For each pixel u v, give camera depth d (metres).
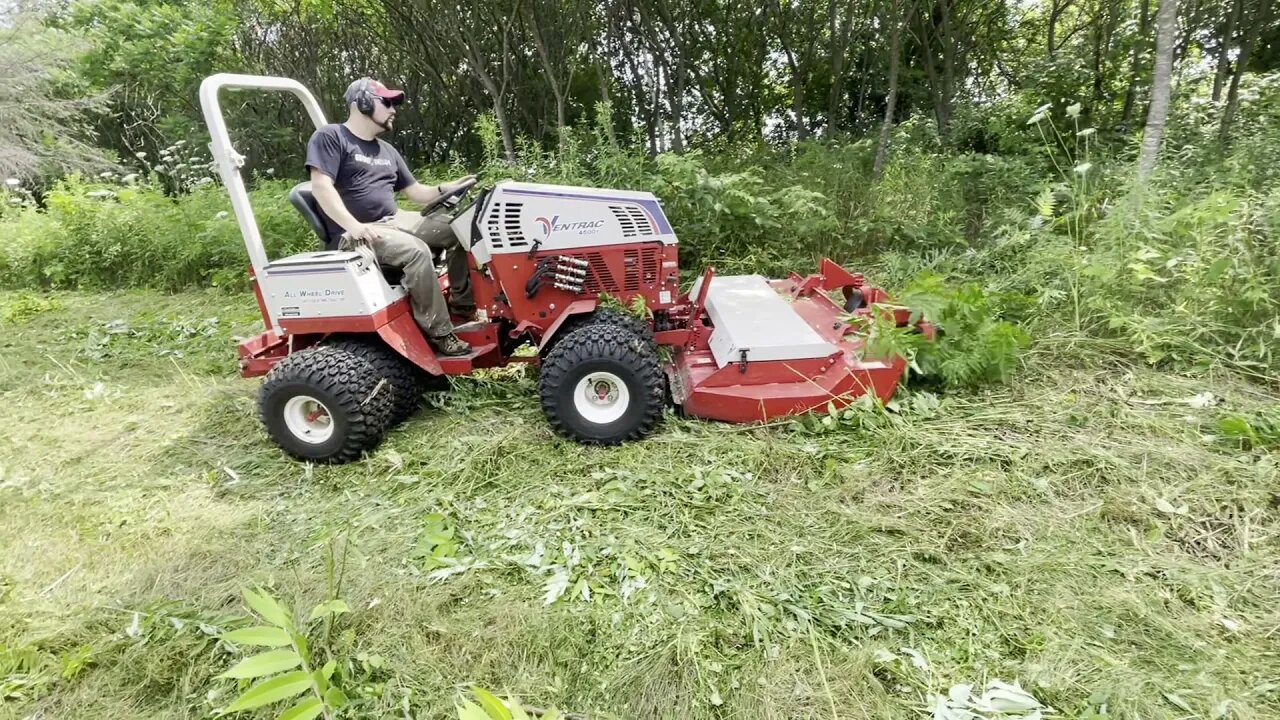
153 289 6.34
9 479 3.07
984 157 6.23
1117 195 4.50
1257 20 5.91
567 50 7.68
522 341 3.57
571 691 1.88
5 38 9.32
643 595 2.17
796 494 2.62
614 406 3.03
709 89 8.84
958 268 4.81
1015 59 8.47
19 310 5.66
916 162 5.82
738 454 2.86
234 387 4.00
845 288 3.79
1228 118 5.91
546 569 2.30
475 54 7.11
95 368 4.43
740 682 1.86
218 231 6.14
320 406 3.04
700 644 1.97
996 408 3.10
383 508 2.72
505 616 2.10
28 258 6.71
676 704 1.82
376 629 2.07
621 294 3.25
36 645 2.07
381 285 3.12
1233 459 2.63
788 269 5.28
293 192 3.35
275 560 2.44
